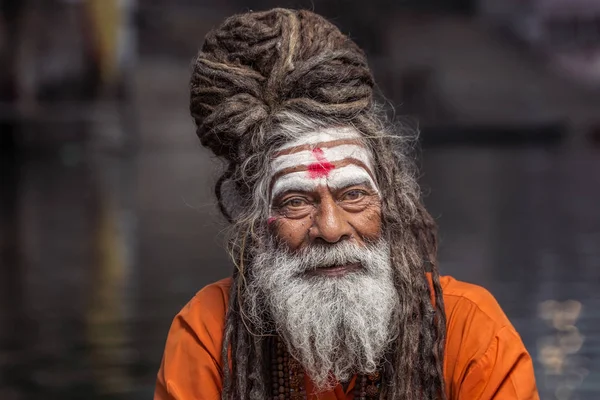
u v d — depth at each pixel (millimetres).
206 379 2422
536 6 42625
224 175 2492
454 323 2377
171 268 9461
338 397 2393
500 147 32906
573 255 9836
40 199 16891
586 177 20297
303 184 2285
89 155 29578
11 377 5668
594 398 5066
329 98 2289
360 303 2270
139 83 35312
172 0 39531
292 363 2424
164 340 6527
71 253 10633
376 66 37938
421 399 2324
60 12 32500
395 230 2338
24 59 31719
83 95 32438
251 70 2334
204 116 2398
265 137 2318
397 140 2488
